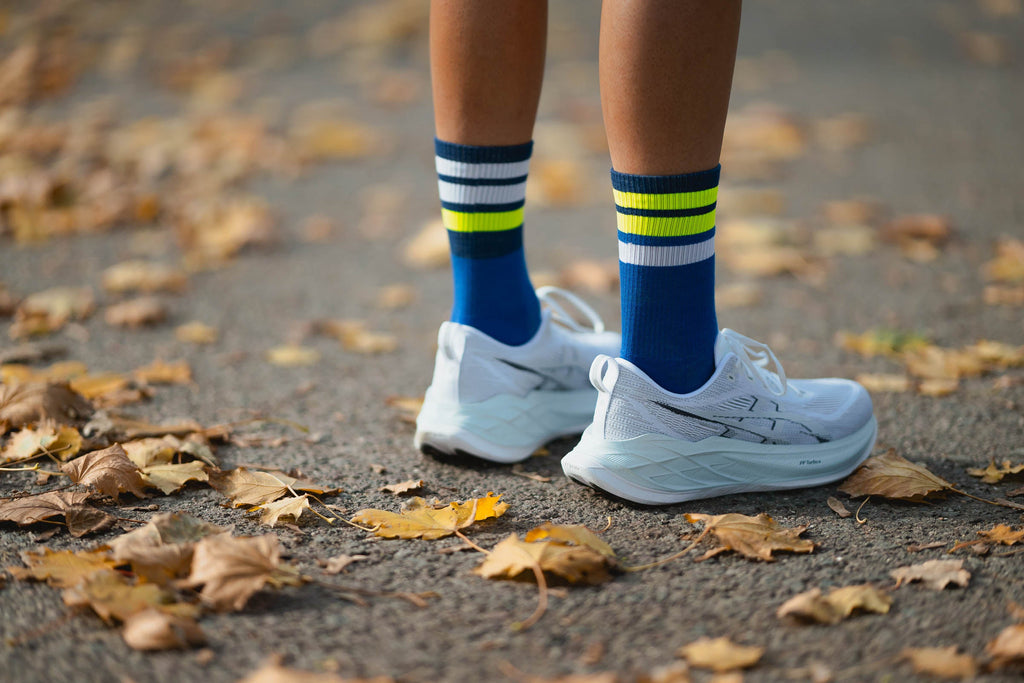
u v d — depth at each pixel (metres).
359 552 1.83
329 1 10.06
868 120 6.13
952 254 4.02
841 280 3.79
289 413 2.64
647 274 1.91
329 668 1.46
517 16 1.98
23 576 1.70
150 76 7.30
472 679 1.43
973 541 1.86
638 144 1.81
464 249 2.16
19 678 1.43
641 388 1.95
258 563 1.66
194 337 3.25
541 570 1.69
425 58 7.99
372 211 4.73
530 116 2.09
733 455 2.05
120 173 5.15
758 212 4.61
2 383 2.69
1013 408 2.59
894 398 2.69
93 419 2.42
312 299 3.67
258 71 7.54
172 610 1.57
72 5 9.41
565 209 4.83
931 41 8.39
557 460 2.31
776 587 1.69
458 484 2.17
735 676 1.41
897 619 1.58
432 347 3.22
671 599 1.66
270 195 4.96
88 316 3.44
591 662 1.48
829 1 10.03
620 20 1.75
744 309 3.50
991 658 1.47
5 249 4.17
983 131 5.88
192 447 2.25
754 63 7.69
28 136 5.61
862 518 1.98
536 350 2.26
